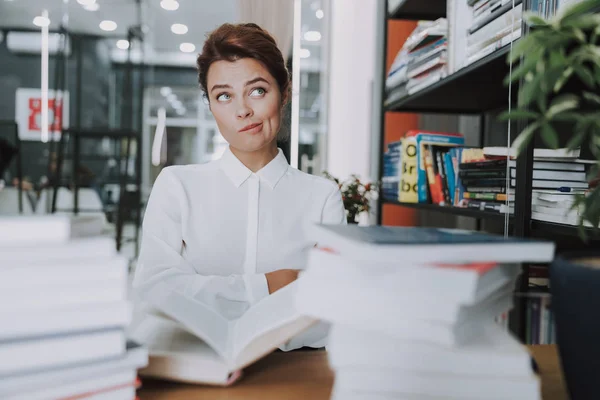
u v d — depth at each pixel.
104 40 5.04
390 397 0.38
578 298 0.33
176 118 5.19
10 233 0.36
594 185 0.67
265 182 1.16
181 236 1.13
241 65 0.99
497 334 0.41
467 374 0.37
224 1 4.67
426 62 1.78
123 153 4.64
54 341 0.36
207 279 0.93
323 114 4.00
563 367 0.36
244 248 1.14
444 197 1.78
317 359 0.58
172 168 1.17
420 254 0.37
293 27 2.86
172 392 0.47
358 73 3.63
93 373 0.38
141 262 1.07
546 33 0.43
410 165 2.00
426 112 2.24
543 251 0.39
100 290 0.38
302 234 1.17
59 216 0.40
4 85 4.81
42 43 4.87
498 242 0.39
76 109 4.98
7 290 0.35
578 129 0.45
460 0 1.50
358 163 3.64
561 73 0.42
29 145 4.73
